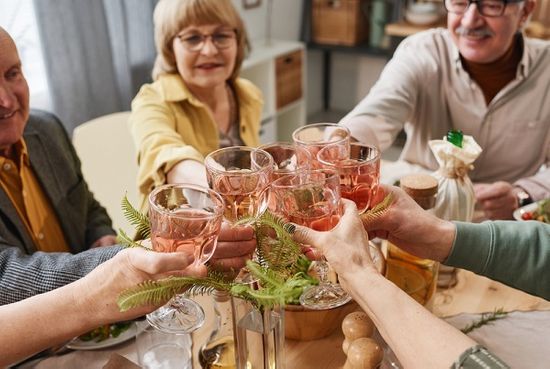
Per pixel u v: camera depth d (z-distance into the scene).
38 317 0.87
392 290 0.84
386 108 1.80
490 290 1.21
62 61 2.54
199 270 0.81
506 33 1.69
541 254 1.06
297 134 1.15
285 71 3.74
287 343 1.05
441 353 0.78
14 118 1.37
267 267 0.83
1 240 1.27
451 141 1.23
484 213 1.49
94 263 1.12
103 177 2.07
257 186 0.90
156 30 1.86
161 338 0.98
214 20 1.77
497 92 1.84
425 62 1.87
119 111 2.92
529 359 1.00
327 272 1.03
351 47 4.14
